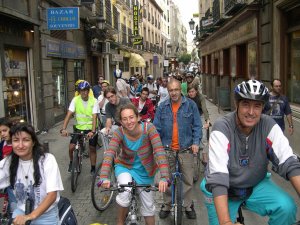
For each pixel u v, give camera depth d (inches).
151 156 145.6
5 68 387.5
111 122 230.2
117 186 132.8
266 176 102.8
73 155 240.8
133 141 141.5
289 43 358.3
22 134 110.6
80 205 215.3
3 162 115.1
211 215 102.7
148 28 1749.5
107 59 946.1
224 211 87.5
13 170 113.5
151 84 611.8
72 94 634.8
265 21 394.6
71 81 629.9
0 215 127.7
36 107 465.4
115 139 140.3
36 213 106.0
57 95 566.9
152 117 289.6
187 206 189.3
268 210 98.5
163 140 186.1
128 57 1305.4
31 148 113.3
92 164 269.6
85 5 732.7
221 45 705.6
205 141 346.0
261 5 404.5
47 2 512.7
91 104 257.3
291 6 329.1
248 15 453.7
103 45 882.1
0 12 339.6
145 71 1689.2
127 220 136.8
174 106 182.9
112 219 194.4
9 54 400.5
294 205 97.5
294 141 324.2
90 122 259.6
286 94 363.3
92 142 263.7
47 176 112.7
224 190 90.6
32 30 446.6
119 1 1119.6
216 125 98.7
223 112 653.9
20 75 430.0
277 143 95.4
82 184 253.9
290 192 226.2
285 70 361.4
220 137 96.2
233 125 97.9
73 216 126.7
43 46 494.3
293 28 339.3
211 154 96.1
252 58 454.6
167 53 2514.8
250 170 98.0
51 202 111.0
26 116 446.3
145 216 148.6
